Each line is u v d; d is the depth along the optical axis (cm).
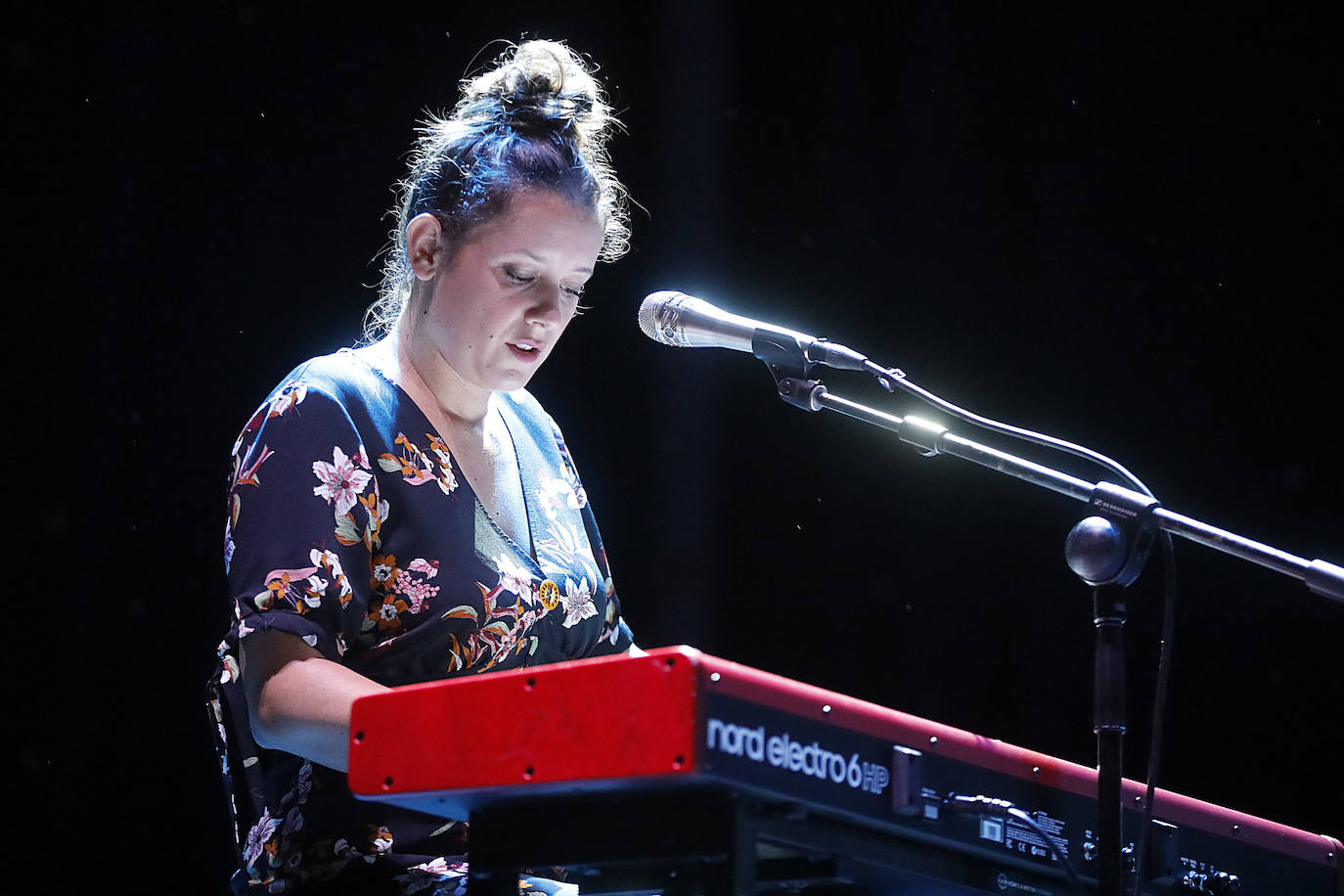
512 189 725
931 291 1752
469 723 502
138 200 1498
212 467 1500
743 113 1802
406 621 704
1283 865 701
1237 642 1617
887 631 1753
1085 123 1706
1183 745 1631
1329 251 1600
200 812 1445
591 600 791
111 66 1488
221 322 1520
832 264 1777
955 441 682
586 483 1761
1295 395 1606
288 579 652
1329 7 1600
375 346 769
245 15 1560
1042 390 1708
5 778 1409
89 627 1444
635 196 1783
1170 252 1669
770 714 478
